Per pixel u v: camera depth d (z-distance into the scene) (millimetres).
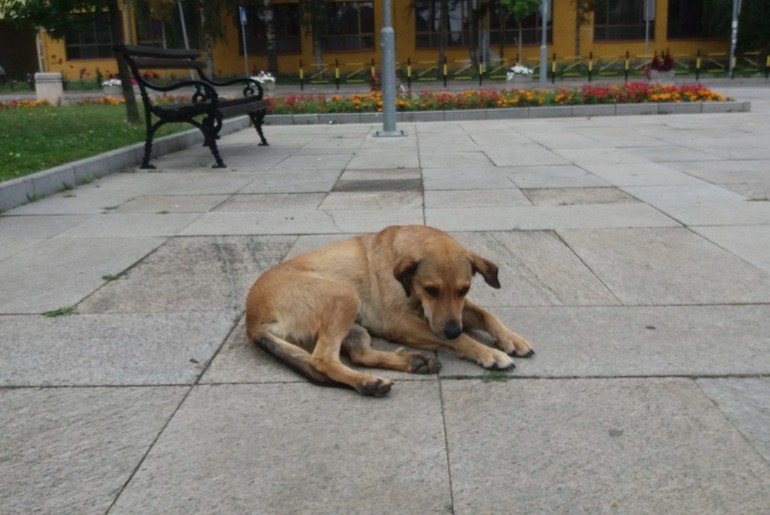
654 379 1921
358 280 2236
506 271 2965
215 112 5848
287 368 2055
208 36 23281
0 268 3119
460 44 25234
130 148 6145
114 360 2127
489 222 3793
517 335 2146
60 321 2461
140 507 1409
